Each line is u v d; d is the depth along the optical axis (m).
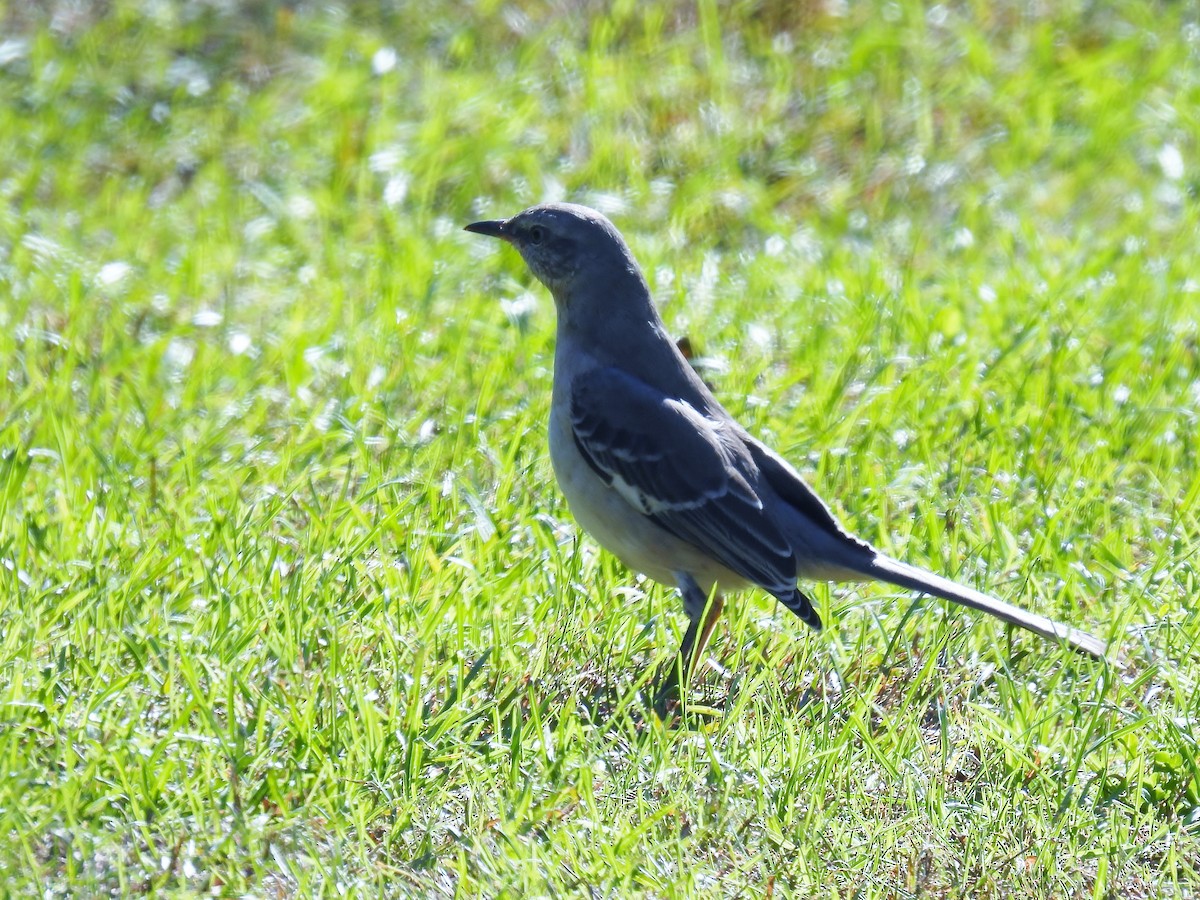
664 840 8.18
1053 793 8.75
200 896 7.46
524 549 11.20
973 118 19.39
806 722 9.36
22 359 13.62
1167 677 9.43
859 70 19.91
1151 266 16.34
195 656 9.10
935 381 13.73
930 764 9.01
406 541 10.84
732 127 18.92
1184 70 20.33
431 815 8.23
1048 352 14.37
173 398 13.39
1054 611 10.59
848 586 11.25
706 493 10.04
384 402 12.91
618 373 10.47
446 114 18.66
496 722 8.94
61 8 20.61
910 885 7.98
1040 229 17.53
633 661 10.09
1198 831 8.55
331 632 9.54
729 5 21.11
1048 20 21.27
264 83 19.56
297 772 8.38
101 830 7.79
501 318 15.04
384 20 20.78
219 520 10.62
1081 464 12.41
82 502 11.11
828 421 13.22
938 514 11.81
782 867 7.97
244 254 16.27
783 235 17.08
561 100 19.30
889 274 16.34
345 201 17.62
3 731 8.27
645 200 17.72
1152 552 11.45
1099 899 7.88
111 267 15.34
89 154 18.14
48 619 9.56
